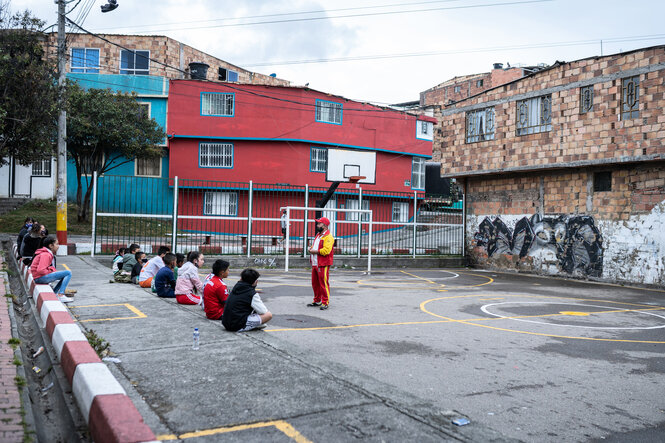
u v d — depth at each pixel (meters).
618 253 16.41
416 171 33.84
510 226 20.41
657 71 14.80
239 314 6.67
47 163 28.66
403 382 5.07
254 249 18.92
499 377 5.39
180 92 28.58
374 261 20.08
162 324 6.98
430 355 6.19
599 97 16.34
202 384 4.57
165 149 29.33
